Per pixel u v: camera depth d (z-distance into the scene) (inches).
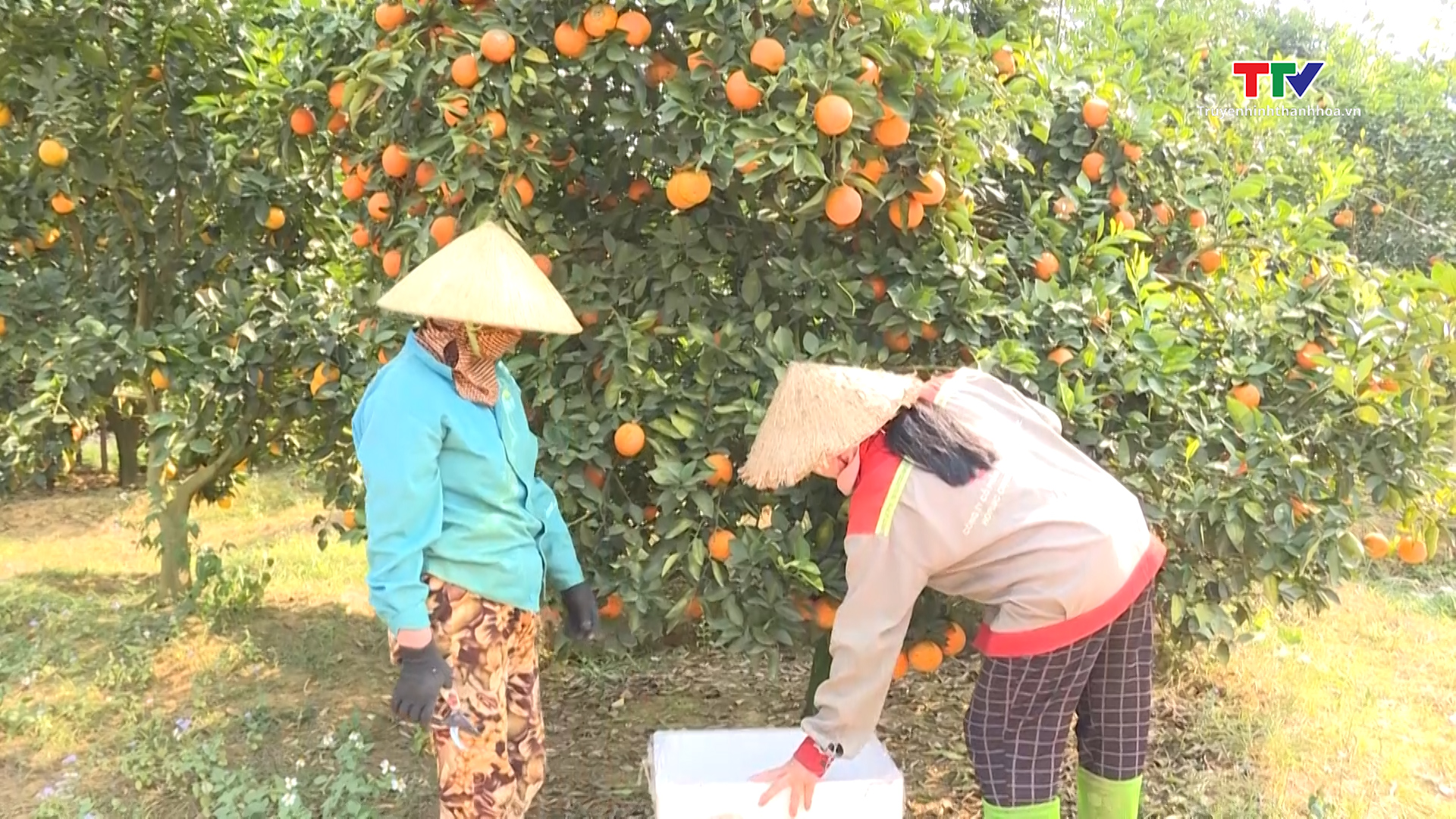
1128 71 143.2
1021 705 90.8
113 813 125.1
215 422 179.8
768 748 96.3
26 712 148.3
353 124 111.7
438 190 108.2
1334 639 188.5
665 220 118.3
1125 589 88.2
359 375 158.7
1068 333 114.8
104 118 179.0
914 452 86.0
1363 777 138.6
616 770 140.4
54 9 167.0
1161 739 149.7
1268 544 112.7
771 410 91.0
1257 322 129.0
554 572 103.3
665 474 104.5
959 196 109.6
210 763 134.6
